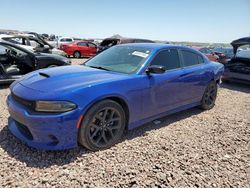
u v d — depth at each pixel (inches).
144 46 170.2
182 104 181.6
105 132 130.8
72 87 117.4
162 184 104.3
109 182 103.3
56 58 282.7
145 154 127.8
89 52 816.9
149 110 151.9
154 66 145.8
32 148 125.3
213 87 214.4
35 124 111.2
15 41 391.5
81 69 148.1
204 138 153.4
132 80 138.3
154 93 151.6
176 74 167.0
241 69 332.8
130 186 101.7
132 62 154.3
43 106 111.2
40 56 271.4
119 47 180.2
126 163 118.2
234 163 125.6
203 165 121.3
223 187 105.5
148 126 167.5
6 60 264.1
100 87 123.2
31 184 98.6
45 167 110.7
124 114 137.0
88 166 113.7
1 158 115.4
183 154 130.6
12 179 100.8
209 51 633.0
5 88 255.9
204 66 199.8
